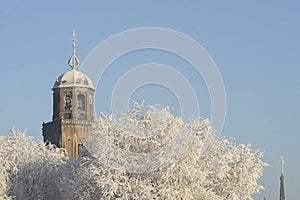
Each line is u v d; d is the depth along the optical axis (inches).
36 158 4414.4
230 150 3850.9
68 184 3806.6
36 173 4279.0
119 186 3452.3
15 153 4357.8
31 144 4520.2
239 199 3745.1
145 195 3420.3
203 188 3599.9
